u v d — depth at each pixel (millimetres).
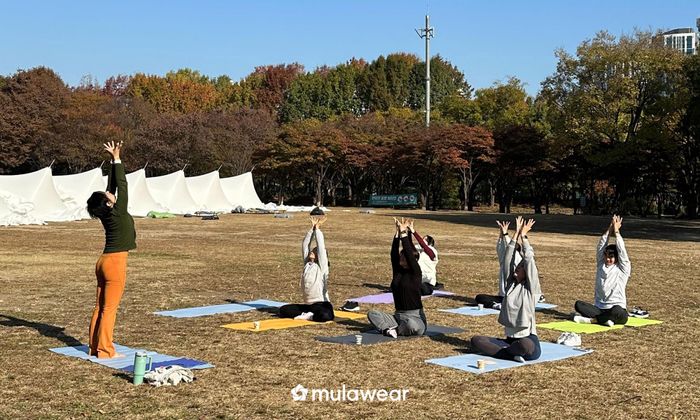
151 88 96000
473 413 7242
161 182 52750
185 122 75500
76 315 12688
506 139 63938
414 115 84312
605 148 56375
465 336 11086
